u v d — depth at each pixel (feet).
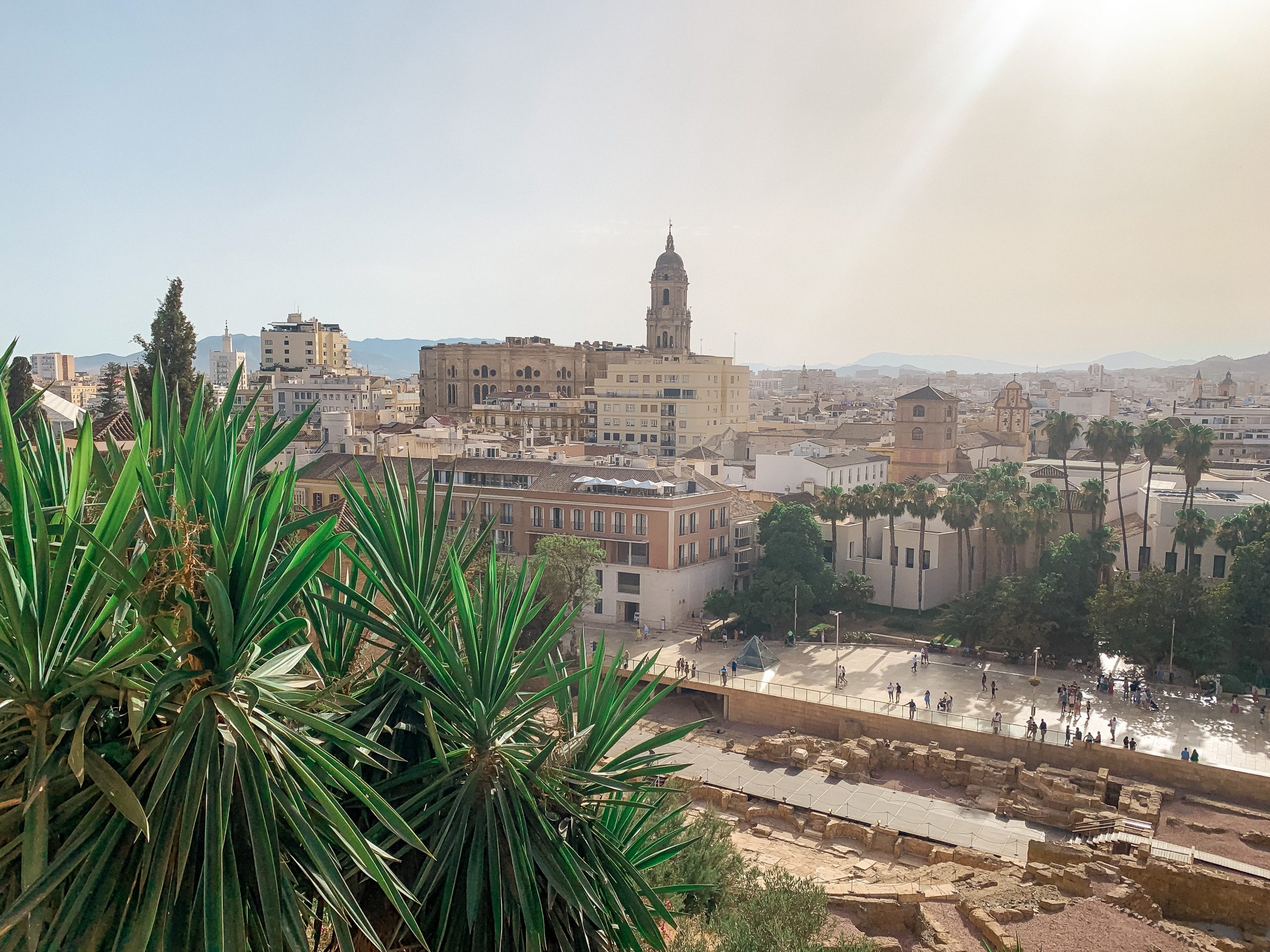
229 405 48.55
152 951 38.55
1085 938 120.57
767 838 179.42
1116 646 247.91
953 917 127.34
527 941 50.37
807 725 232.12
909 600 325.42
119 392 319.88
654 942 56.95
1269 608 242.17
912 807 187.83
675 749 218.59
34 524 38.19
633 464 327.26
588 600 261.65
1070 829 177.99
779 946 87.92
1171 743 203.62
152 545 39.81
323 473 319.68
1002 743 207.51
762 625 294.87
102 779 37.47
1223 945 126.93
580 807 59.82
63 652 38.70
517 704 69.21
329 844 44.86
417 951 52.85
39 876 35.70
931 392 483.10
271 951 38.37
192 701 39.22
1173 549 308.40
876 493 319.06
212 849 38.22
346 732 44.09
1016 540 296.71
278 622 52.65
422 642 56.18
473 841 52.19
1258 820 175.52
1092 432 311.27
